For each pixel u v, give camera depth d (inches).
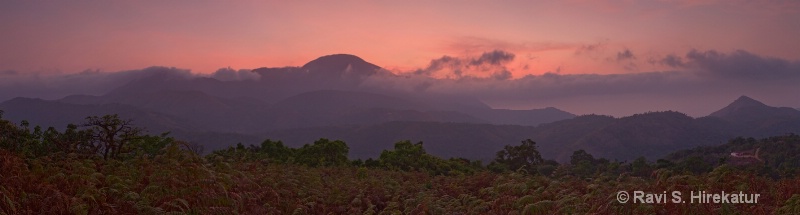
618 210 647.1
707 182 713.0
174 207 644.7
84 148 1024.9
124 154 1111.0
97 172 762.8
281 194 883.4
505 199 787.4
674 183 693.3
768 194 682.2
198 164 833.5
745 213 617.0
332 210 866.8
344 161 2283.5
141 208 619.2
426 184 1139.3
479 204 827.4
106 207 620.1
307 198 887.7
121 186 684.1
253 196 807.7
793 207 598.2
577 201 707.4
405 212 844.0
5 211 559.2
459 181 1114.7
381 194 978.7
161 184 703.7
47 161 822.5
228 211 700.0
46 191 619.2
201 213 667.4
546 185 898.1
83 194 621.6
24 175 664.4
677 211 621.6
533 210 696.4
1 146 941.2
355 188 1007.0
